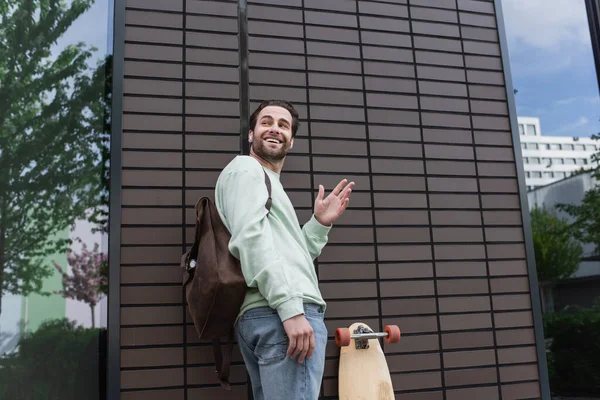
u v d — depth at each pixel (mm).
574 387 2656
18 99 2066
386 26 2453
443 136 2426
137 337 1887
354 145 2281
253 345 1423
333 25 2369
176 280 1962
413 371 2137
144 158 2025
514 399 2223
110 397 1811
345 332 1688
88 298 1998
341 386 1959
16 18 2127
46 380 1890
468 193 2402
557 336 2689
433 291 2240
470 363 2211
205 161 2084
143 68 2096
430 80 2469
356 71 2357
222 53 2199
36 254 1970
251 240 1324
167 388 1880
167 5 2176
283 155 1692
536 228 2789
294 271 1445
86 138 2119
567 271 2797
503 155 2504
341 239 2174
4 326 1877
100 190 2098
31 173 2025
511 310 2324
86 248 2041
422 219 2303
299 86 2262
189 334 1933
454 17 2578
